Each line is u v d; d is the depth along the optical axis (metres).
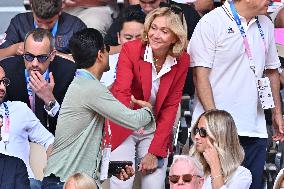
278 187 20.56
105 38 25.52
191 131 20.98
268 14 27.34
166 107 22.33
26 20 26.11
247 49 22.61
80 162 19.75
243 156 20.83
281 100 25.03
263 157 23.41
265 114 24.97
